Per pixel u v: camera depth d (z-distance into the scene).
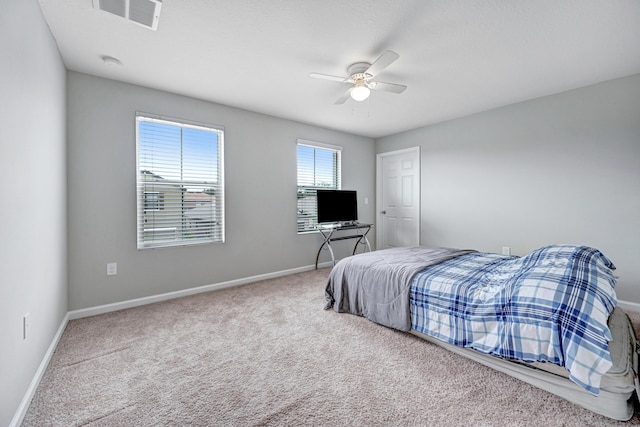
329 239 4.15
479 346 1.61
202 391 1.49
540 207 3.20
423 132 4.40
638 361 1.36
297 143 4.11
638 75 2.58
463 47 2.15
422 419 1.28
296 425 1.25
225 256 3.39
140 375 1.64
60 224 2.17
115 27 1.89
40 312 1.65
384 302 2.21
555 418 1.28
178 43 2.08
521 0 1.64
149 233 2.87
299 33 1.97
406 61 2.36
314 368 1.70
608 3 1.67
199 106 3.16
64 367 1.71
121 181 2.70
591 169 2.85
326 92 3.01
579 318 1.26
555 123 3.07
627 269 2.66
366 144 5.08
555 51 2.21
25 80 1.45
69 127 2.44
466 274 2.00
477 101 3.30
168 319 2.44
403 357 1.82
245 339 2.07
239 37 2.01
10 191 1.26
